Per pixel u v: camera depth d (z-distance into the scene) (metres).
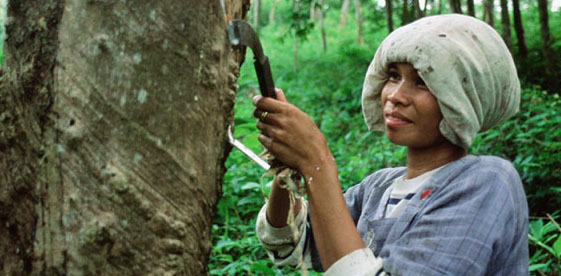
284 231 1.50
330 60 13.52
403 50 1.22
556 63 10.10
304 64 13.46
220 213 3.45
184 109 1.01
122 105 0.97
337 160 5.17
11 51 1.03
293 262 1.57
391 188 1.40
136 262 0.98
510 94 1.31
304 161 1.16
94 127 0.96
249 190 3.75
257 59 1.12
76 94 0.96
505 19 9.89
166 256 1.01
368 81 1.41
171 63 0.99
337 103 8.76
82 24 0.97
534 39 12.30
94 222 0.96
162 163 1.00
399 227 1.25
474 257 1.12
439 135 1.26
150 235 0.99
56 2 0.99
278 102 1.15
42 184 0.98
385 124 1.39
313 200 1.15
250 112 6.25
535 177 4.11
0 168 1.03
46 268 0.98
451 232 1.15
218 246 2.71
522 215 1.25
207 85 1.04
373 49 14.05
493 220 1.16
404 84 1.26
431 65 1.18
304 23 10.69
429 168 1.32
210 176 1.11
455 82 1.19
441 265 1.12
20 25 1.01
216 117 1.10
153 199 0.99
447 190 1.22
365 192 1.54
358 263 1.11
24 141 1.00
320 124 7.55
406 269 1.13
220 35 1.06
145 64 0.97
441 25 1.22
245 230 3.16
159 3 0.98
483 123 1.33
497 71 1.25
